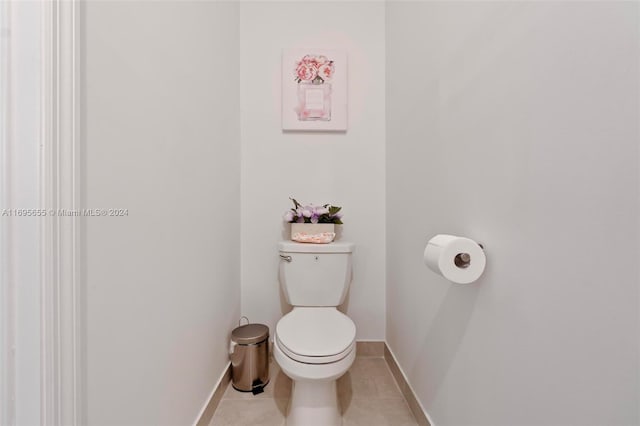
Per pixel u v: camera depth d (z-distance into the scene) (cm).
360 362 174
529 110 62
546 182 58
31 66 50
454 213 95
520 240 65
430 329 113
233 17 165
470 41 86
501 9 72
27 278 50
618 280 45
